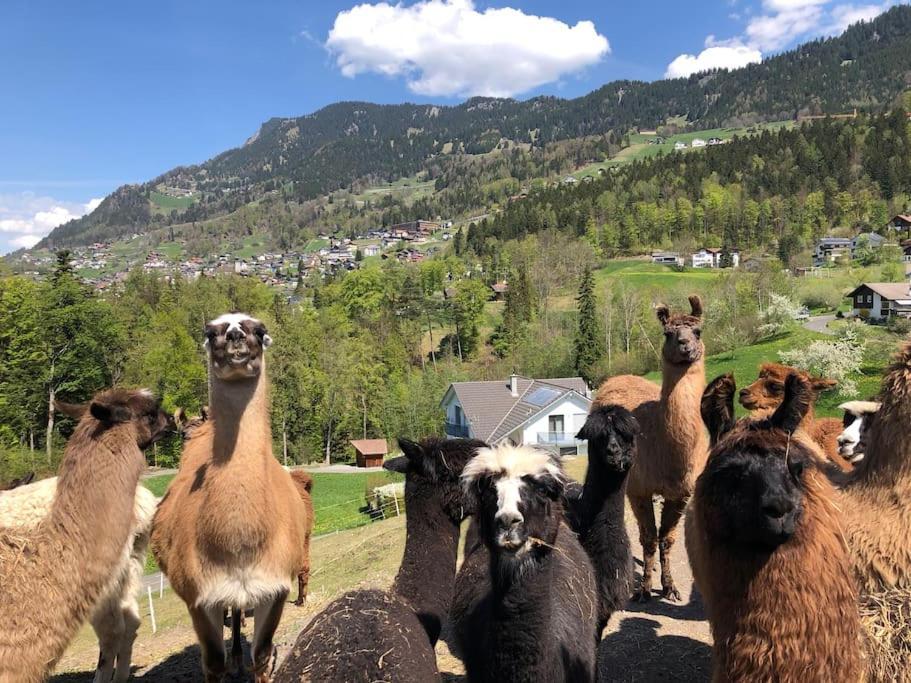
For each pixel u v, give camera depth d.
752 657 3.09
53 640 4.43
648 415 7.36
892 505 3.99
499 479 3.45
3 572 4.32
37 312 40.84
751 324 55.50
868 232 121.94
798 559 3.05
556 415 36.03
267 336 4.93
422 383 59.16
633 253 131.00
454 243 160.88
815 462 3.40
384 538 14.06
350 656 3.34
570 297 91.12
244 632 8.26
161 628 9.88
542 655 3.49
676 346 6.78
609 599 5.06
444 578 4.54
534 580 3.44
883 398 4.17
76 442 4.69
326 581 11.41
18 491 5.30
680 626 6.61
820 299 70.19
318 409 55.78
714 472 3.25
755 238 126.94
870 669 3.57
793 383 3.12
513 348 71.94
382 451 49.66
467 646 4.10
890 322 48.75
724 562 3.23
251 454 4.77
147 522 6.29
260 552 4.80
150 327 60.88
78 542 4.51
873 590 3.92
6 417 39.28
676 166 170.50
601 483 5.17
